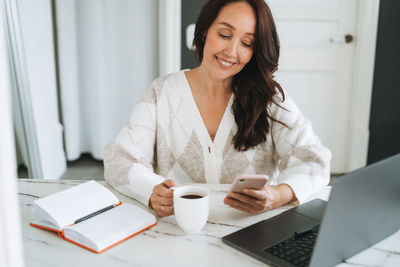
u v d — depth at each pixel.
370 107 3.00
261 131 1.34
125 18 2.95
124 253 0.85
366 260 0.83
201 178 1.41
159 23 2.92
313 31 2.87
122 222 0.93
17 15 2.19
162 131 1.39
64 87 2.98
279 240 0.88
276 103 1.33
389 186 0.82
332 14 2.85
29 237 0.91
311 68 2.93
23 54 2.25
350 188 0.71
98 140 3.15
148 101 1.38
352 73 2.96
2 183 0.49
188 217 0.90
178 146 1.40
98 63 2.99
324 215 0.69
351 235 0.79
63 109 3.04
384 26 2.84
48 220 0.93
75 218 0.94
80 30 2.96
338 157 3.12
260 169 1.41
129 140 1.31
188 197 0.96
